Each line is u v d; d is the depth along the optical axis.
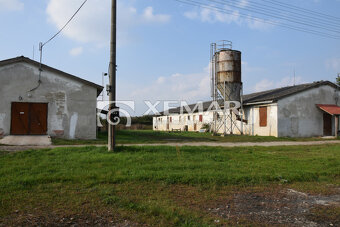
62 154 9.94
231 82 23.91
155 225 4.16
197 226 4.08
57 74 17.05
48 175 6.91
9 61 16.12
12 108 16.25
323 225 4.29
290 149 13.23
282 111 21.17
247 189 6.34
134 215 4.52
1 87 16.06
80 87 17.44
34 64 16.62
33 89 16.56
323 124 22.66
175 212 4.64
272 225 4.25
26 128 16.39
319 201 5.55
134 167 8.05
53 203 5.01
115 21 10.70
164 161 9.08
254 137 20.86
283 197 5.78
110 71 10.62
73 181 6.52
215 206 5.10
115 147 10.76
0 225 4.03
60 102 17.00
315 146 14.66
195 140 18.16
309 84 23.59
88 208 4.80
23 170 7.44
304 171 8.09
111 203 5.05
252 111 24.12
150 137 21.11
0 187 5.86
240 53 24.50
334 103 23.36
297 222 4.40
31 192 5.65
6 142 13.98
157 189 6.07
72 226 4.07
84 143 14.82
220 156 10.26
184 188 6.23
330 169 8.55
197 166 8.38
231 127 24.78
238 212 4.82
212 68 25.23
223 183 6.69
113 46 10.66
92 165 8.20
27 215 4.43
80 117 17.31
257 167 8.57
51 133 16.72
